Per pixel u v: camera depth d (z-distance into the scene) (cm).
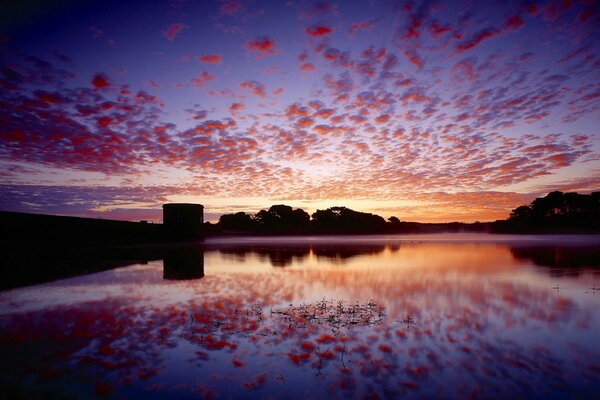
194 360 329
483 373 301
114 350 353
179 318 469
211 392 270
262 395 266
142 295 616
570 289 666
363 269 972
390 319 464
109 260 1149
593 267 991
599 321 451
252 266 1039
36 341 377
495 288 680
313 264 1096
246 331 415
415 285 718
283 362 325
